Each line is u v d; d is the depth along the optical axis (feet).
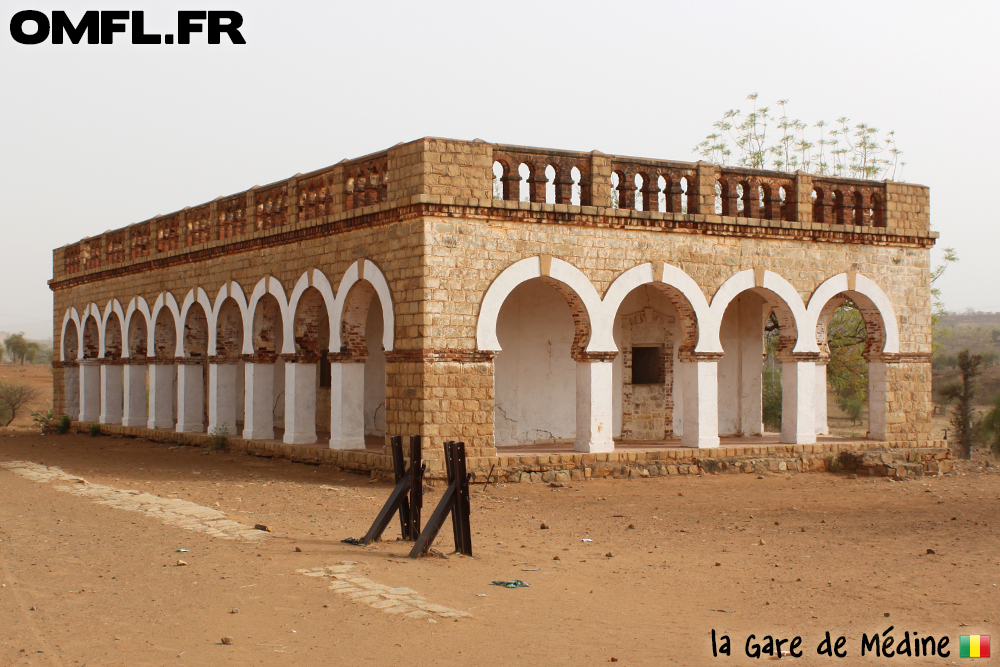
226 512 46.73
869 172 122.93
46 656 23.26
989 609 29.84
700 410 65.77
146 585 30.42
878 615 29.04
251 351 74.69
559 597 30.45
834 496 57.62
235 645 24.35
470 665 23.22
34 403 185.06
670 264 64.34
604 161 62.34
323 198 67.26
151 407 90.99
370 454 60.44
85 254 106.83
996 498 57.82
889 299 73.10
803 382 69.92
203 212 83.35
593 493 56.54
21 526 41.24
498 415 70.59
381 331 78.69
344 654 23.79
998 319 502.79
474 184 57.93
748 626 27.61
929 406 74.59
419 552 35.83
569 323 73.97
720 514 50.26
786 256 68.90
